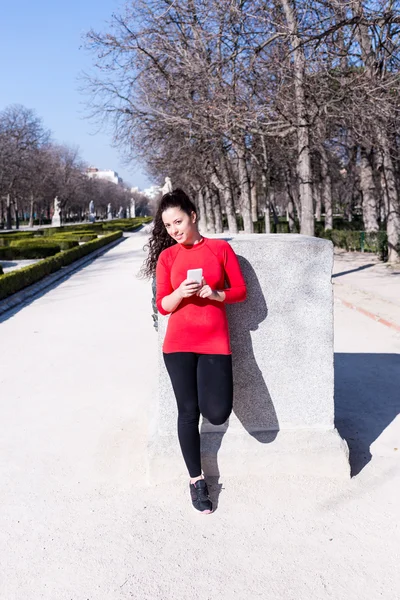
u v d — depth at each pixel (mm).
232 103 12461
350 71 12430
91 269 18766
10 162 49562
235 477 3223
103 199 104000
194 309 2781
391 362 5789
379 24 9828
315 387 3260
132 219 91562
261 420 3271
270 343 3232
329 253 3197
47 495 3199
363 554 2521
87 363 6176
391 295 10219
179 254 2840
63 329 8227
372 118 11547
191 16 13234
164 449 3236
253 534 2697
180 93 13719
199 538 2686
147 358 6293
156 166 22641
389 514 2826
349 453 3469
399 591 2275
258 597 2264
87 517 2930
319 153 24047
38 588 2377
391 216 15867
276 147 20406
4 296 11336
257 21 12086
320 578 2367
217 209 32656
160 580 2393
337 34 11641
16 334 8008
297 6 11586
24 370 5988
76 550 2641
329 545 2594
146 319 8719
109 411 4578
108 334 7715
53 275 16078
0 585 2408
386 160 15570
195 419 2855
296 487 3105
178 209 2723
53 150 73750
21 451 3842
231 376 2811
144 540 2691
